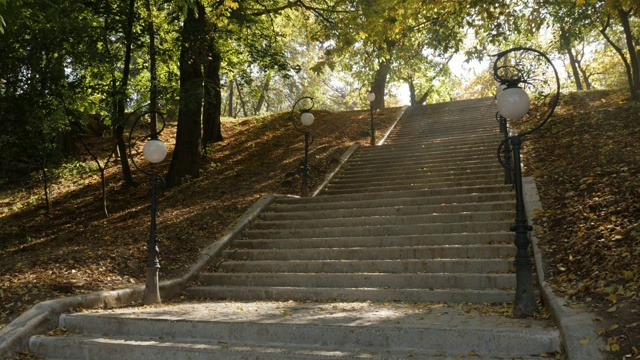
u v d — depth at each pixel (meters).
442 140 17.34
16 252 11.14
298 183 15.19
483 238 8.81
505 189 10.88
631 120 13.98
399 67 20.17
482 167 13.75
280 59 18.94
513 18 14.41
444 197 10.84
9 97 14.04
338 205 11.80
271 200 12.81
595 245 7.05
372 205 11.47
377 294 7.78
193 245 10.43
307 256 9.53
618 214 7.79
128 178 17.77
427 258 8.73
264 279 8.90
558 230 8.14
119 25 14.86
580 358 4.50
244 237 11.05
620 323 4.82
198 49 16.30
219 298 8.63
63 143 21.67
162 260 9.76
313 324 5.81
